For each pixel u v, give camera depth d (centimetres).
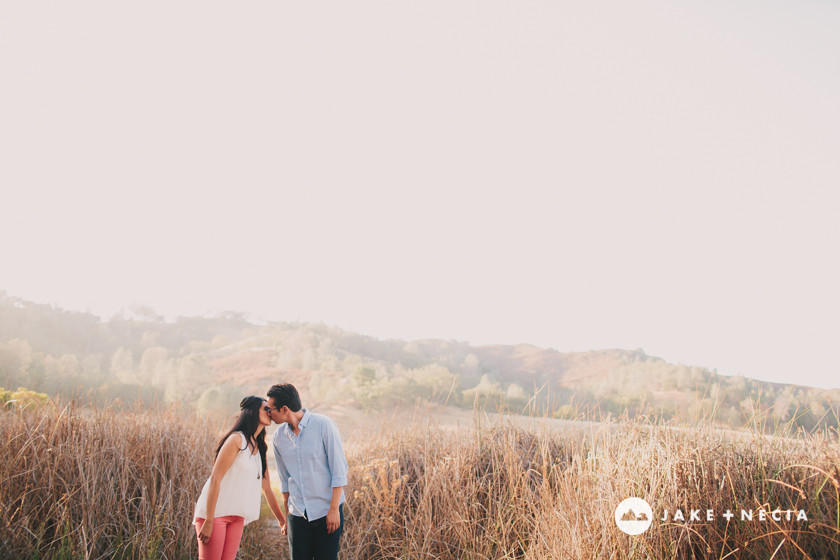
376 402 2723
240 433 376
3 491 459
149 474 524
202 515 367
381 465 538
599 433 495
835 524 307
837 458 343
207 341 10356
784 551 308
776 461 368
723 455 378
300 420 380
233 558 377
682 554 336
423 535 481
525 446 564
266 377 6041
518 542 441
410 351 10138
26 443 495
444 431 623
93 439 532
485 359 10644
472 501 491
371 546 509
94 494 479
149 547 460
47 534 467
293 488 379
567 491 415
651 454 397
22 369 2614
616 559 353
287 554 530
